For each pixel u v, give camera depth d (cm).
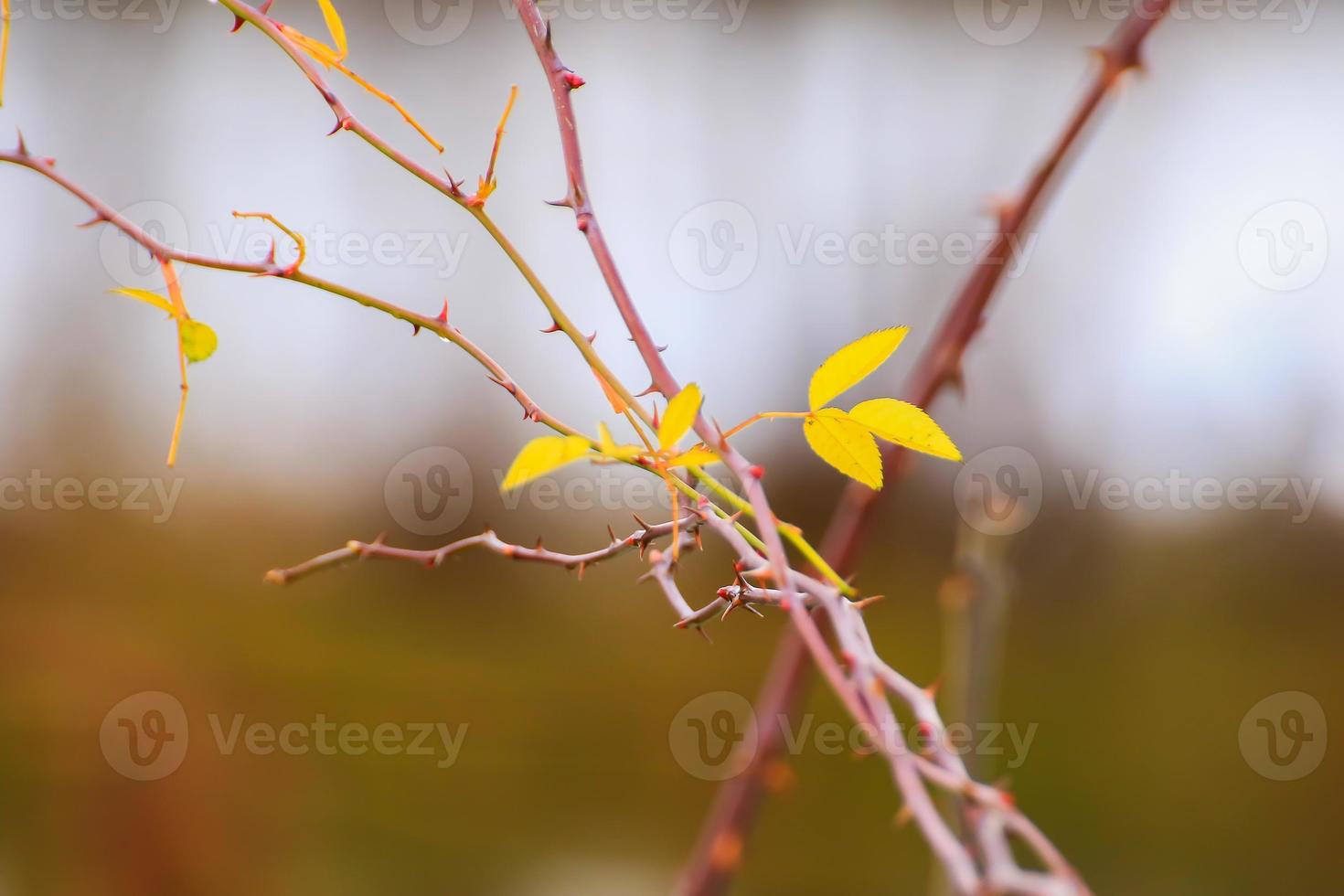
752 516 115
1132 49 123
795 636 124
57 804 228
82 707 234
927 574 233
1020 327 242
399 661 244
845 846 222
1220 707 227
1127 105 239
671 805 227
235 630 247
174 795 233
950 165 244
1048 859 109
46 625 243
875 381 243
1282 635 233
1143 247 242
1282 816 218
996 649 125
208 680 241
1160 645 235
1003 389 241
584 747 233
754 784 123
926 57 246
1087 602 240
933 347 124
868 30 248
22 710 234
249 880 228
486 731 237
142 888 224
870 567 234
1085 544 241
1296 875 210
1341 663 230
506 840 229
